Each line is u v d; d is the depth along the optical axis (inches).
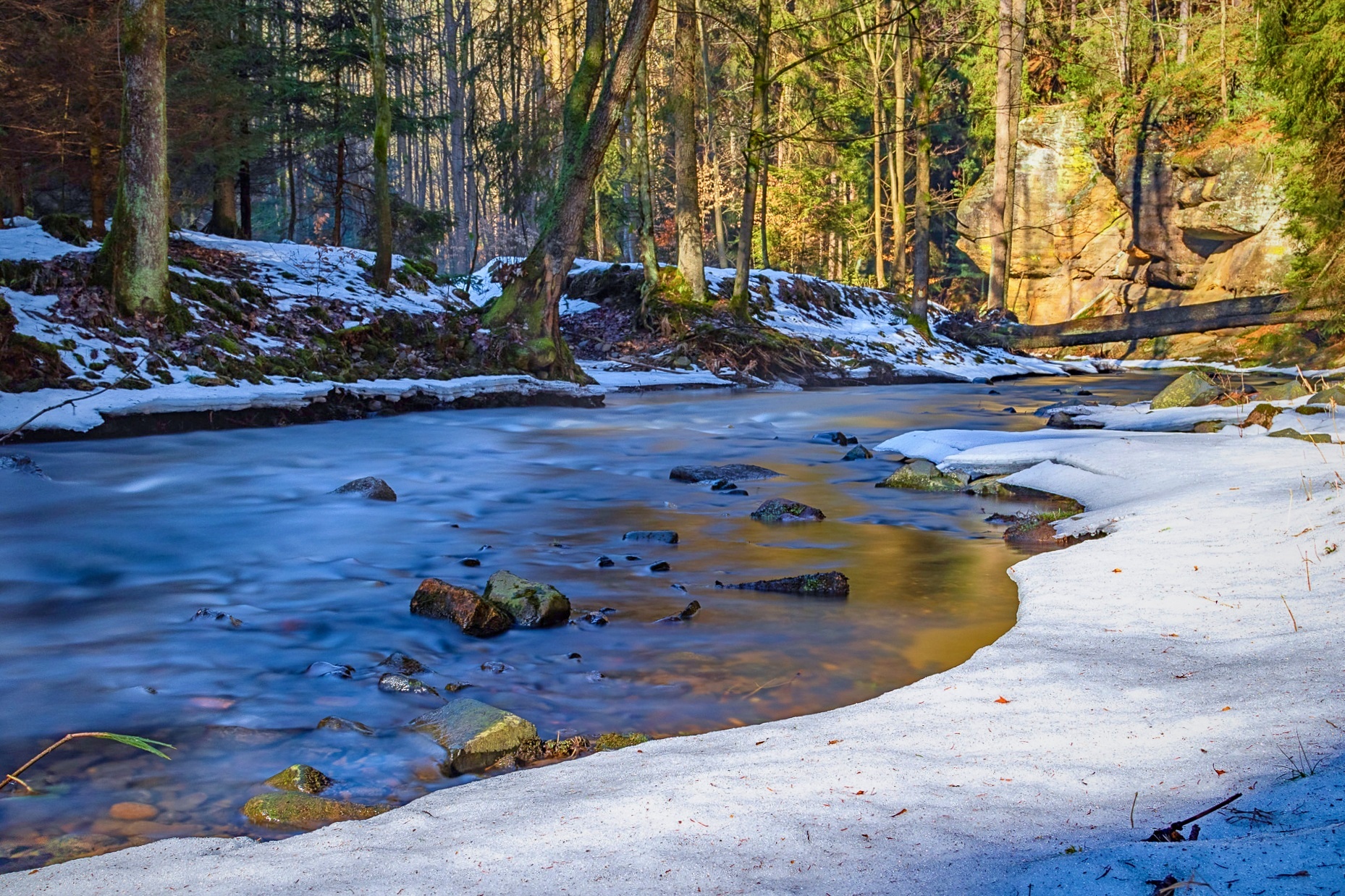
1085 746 114.4
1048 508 330.0
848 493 380.8
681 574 254.2
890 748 119.3
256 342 601.9
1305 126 774.5
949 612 214.8
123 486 372.5
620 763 122.3
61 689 170.1
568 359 762.2
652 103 1302.9
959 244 1710.1
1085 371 1242.6
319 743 147.1
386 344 682.2
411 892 85.1
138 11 546.3
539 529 314.0
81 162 763.4
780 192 1815.9
